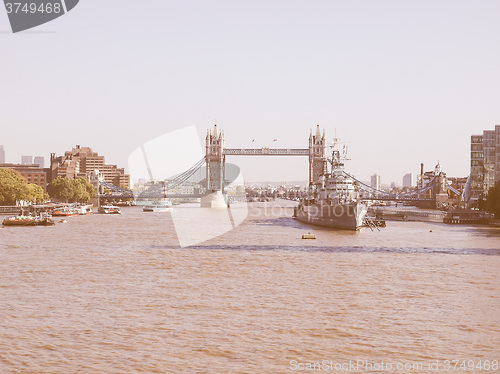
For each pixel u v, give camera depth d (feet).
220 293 210.38
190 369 130.41
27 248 359.87
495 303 193.16
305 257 319.06
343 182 556.92
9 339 149.79
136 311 181.37
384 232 517.96
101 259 306.35
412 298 201.36
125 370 129.39
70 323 165.89
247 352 141.69
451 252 349.61
